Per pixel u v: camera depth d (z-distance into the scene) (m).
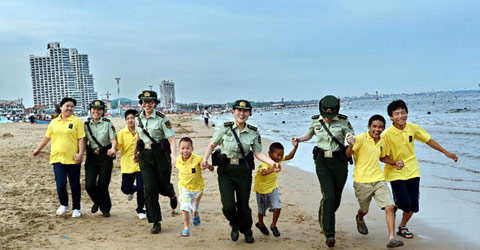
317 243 5.40
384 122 5.21
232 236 5.43
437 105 79.25
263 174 5.48
